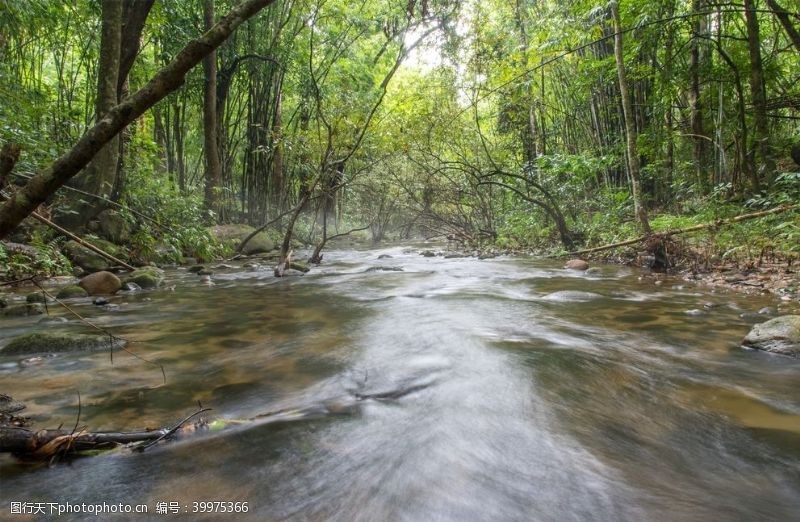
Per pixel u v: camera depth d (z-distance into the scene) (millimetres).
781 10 6914
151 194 8812
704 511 1357
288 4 12430
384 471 1568
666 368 2584
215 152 11367
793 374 2475
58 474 1556
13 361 2793
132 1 7965
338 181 11414
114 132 2018
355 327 3668
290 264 7754
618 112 10008
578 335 3291
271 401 2182
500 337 3250
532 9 11773
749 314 3676
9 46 9344
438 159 10477
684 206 8727
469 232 13203
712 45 8172
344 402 2162
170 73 2035
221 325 3789
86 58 9727
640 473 1562
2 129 6180
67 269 6422
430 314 4086
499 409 2064
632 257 7453
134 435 1767
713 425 1914
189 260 9055
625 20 8328
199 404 2141
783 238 5828
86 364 2742
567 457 1663
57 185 1974
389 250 12812
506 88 10031
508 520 1313
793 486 1485
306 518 1326
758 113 7152
